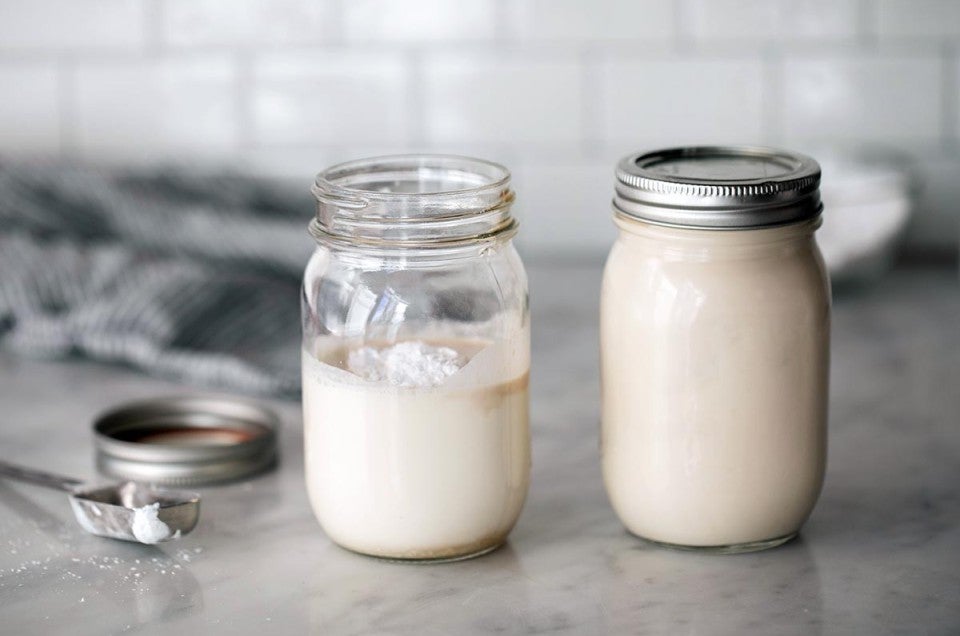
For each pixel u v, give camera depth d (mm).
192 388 1241
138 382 1261
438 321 838
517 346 843
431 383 811
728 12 1553
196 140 1653
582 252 1647
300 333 1305
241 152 1652
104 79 1637
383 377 816
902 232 1449
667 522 850
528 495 982
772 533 859
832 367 1279
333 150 1640
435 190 883
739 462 828
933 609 790
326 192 817
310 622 783
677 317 811
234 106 1637
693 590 819
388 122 1624
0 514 958
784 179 796
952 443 1076
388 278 824
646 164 867
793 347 819
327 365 834
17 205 1486
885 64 1553
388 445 817
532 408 1176
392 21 1592
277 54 1616
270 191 1611
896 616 782
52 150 1662
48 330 1289
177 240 1503
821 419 852
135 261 1392
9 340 1314
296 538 910
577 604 802
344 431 828
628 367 839
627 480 856
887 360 1295
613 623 778
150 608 803
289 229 1541
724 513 838
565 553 876
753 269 807
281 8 1601
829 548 879
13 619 790
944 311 1444
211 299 1331
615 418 857
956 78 1549
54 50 1629
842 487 989
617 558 867
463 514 832
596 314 1451
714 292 805
